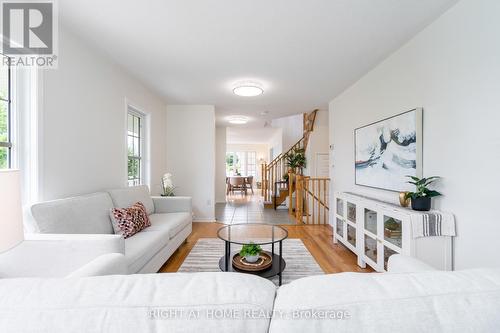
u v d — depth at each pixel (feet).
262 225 9.27
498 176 4.78
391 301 1.68
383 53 8.16
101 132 8.30
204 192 15.02
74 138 6.98
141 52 8.13
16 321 1.55
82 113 7.33
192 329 1.57
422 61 6.77
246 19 6.30
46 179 5.97
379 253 7.24
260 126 23.15
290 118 24.59
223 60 8.72
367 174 9.61
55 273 4.45
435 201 6.38
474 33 5.20
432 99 6.41
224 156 23.53
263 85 11.29
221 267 7.18
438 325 1.60
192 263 8.52
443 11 5.94
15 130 5.56
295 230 13.17
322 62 8.86
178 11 5.97
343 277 1.92
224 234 8.17
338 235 10.54
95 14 6.07
